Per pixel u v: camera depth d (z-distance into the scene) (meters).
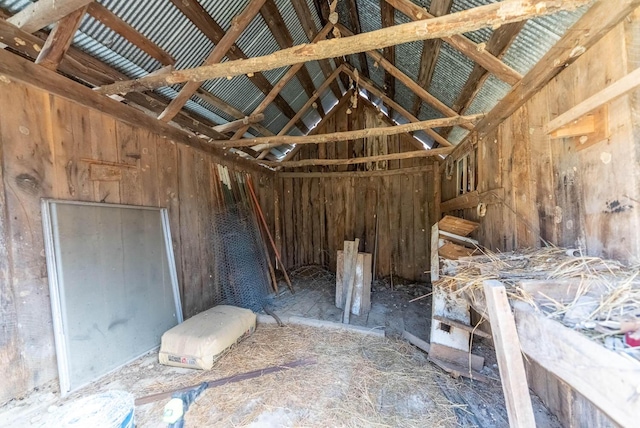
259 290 4.36
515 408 0.99
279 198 6.14
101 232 2.37
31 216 1.92
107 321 2.33
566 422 1.66
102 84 2.55
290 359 2.57
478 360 2.38
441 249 2.68
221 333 2.60
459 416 1.87
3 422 1.66
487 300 1.15
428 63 2.89
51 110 2.07
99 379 2.20
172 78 2.34
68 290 2.07
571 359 0.80
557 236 1.77
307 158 6.05
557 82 1.75
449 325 2.55
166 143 3.18
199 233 3.62
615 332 0.80
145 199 2.88
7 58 1.79
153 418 1.82
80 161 2.26
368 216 5.75
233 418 1.85
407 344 2.87
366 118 5.77
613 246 1.33
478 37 2.22
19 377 1.81
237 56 3.11
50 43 1.94
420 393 2.10
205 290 3.63
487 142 2.91
